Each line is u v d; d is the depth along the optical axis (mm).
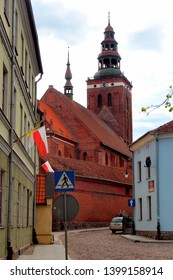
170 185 35000
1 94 15945
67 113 81625
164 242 32250
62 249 25516
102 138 82688
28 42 24688
